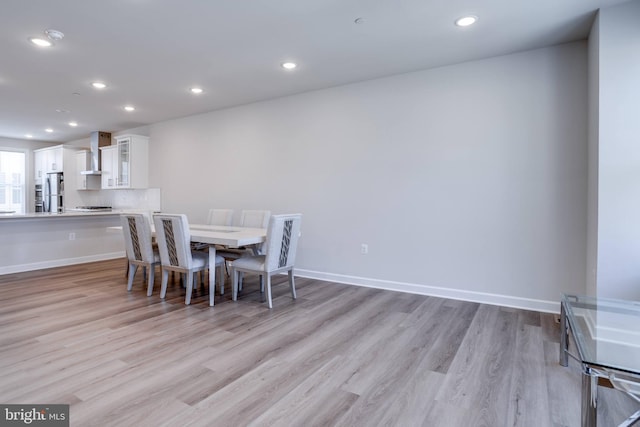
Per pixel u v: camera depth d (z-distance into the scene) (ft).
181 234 11.48
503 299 11.71
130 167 21.39
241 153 17.80
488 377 7.06
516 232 11.51
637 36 8.35
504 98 11.60
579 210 10.62
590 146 9.87
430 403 6.16
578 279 10.68
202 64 12.41
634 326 6.07
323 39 10.50
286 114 16.22
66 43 10.68
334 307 11.49
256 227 15.05
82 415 5.66
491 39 10.47
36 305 11.44
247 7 8.73
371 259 14.11
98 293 12.96
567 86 10.74
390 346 8.48
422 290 13.05
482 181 11.97
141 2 8.48
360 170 14.29
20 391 6.36
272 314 10.75
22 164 27.61
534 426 5.56
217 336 9.00
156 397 6.22
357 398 6.29
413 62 12.21
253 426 5.48
